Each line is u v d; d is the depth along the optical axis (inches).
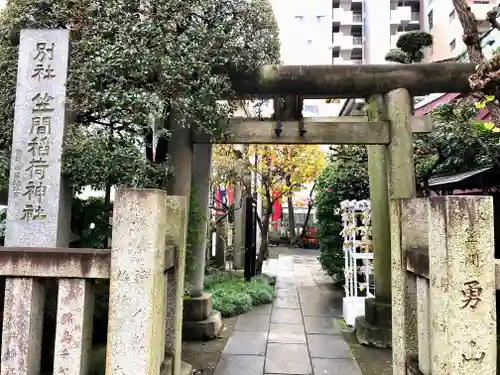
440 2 920.3
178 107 146.9
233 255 471.8
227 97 180.4
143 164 141.5
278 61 185.3
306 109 815.1
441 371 86.6
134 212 91.6
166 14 145.1
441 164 276.7
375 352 201.9
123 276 90.0
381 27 1091.9
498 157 220.8
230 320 265.0
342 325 254.4
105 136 142.3
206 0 150.5
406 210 117.6
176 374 124.7
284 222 1018.7
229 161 407.5
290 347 209.6
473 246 84.4
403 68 185.2
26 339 91.4
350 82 183.8
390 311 212.5
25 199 140.0
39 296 95.7
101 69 138.6
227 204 484.7
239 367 180.5
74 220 169.0
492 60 104.7
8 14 153.6
